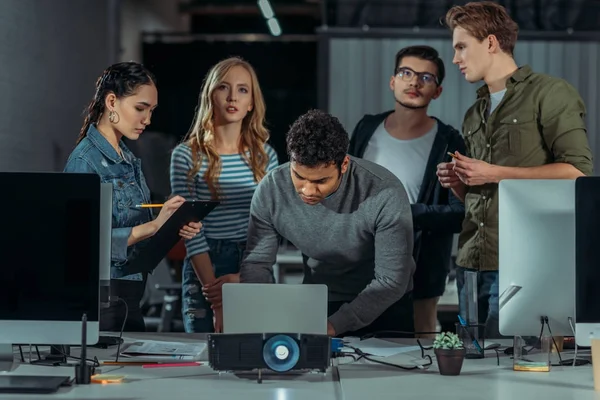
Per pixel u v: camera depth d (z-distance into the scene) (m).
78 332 2.36
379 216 2.87
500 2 8.95
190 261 3.67
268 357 2.29
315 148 2.61
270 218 2.99
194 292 3.67
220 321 3.52
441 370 2.43
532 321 2.58
